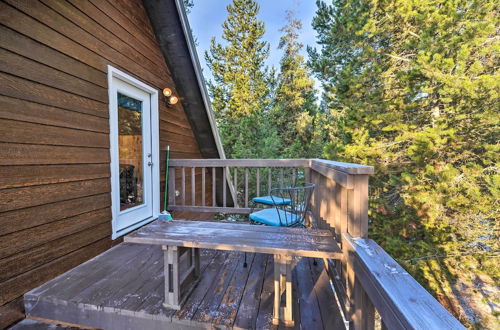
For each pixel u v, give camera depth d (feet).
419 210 16.80
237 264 7.16
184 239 5.04
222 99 44.09
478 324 15.61
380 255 3.87
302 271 6.98
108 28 8.50
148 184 11.25
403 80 16.47
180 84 13.66
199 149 17.61
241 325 4.63
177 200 14.24
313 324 4.76
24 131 5.64
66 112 6.75
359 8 19.90
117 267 6.85
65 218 6.69
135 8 10.14
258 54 45.19
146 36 10.94
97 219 7.85
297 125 40.34
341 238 5.16
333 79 23.54
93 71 7.75
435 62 14.42
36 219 5.90
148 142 11.34
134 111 10.48
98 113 7.95
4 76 5.24
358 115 19.13
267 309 5.10
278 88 45.70
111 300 5.27
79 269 6.73
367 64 20.36
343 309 5.18
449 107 15.31
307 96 43.68
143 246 8.48
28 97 5.73
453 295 16.40
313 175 10.03
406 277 3.21
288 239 5.16
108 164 8.39
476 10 14.15
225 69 45.01
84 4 7.44
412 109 18.04
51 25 6.33
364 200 4.54
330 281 6.40
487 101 14.15
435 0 15.53
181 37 11.62
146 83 10.88
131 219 9.95
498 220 15.51
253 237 5.24
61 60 6.61
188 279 5.80
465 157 16.62
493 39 14.85
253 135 32.42
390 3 17.63
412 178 16.38
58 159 6.50
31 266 5.74
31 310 5.49
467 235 16.14
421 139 15.61
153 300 5.29
